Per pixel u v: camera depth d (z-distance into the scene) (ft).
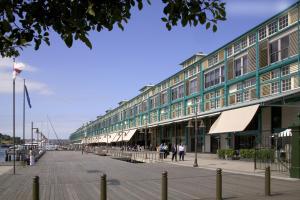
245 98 126.52
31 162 114.11
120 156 175.83
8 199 46.73
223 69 144.46
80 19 16.49
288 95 87.97
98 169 91.97
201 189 52.44
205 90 160.86
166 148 141.18
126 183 60.44
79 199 45.62
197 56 178.29
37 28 17.08
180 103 196.34
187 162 115.44
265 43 114.32
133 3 17.47
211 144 156.25
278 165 79.92
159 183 60.08
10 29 16.80
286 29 104.37
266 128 111.45
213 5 18.44
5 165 115.85
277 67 107.86
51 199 45.73
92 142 481.46
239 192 47.75
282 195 44.70
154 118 243.81
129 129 294.05
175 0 17.39
